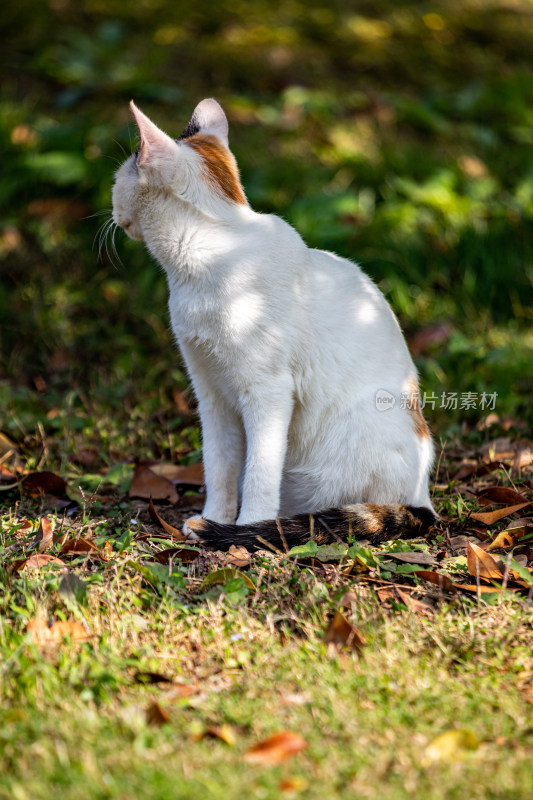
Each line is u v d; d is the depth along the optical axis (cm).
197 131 437
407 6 1220
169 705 279
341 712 273
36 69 976
